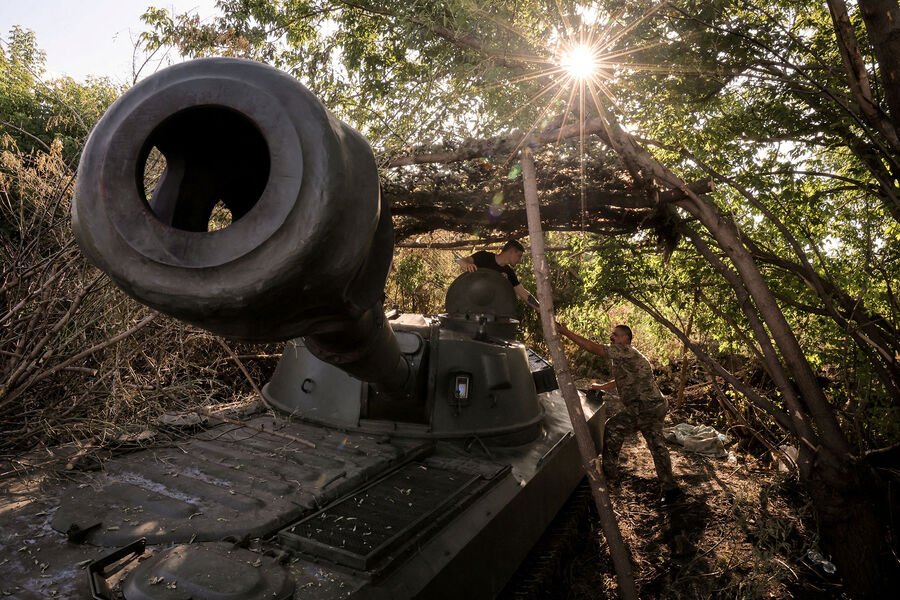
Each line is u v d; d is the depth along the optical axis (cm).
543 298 363
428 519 296
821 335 598
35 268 386
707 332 735
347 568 251
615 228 546
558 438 478
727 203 545
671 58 477
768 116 517
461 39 491
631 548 534
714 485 662
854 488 459
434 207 483
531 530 391
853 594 456
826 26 495
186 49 486
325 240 146
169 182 166
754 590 459
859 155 478
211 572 221
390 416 423
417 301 955
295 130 144
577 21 483
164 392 391
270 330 171
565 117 441
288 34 655
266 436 384
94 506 271
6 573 222
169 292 145
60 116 461
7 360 382
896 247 527
